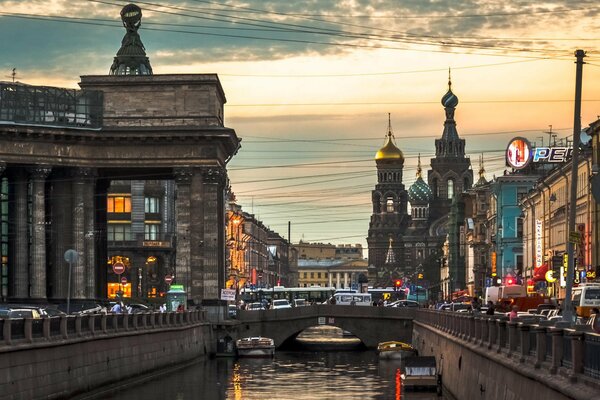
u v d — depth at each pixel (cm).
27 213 15350
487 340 6462
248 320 16600
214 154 15412
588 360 3762
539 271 15700
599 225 13500
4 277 16200
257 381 11075
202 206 15450
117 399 8644
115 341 9469
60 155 15200
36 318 7231
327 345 19175
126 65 19062
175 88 15538
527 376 4578
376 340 17875
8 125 14738
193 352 13600
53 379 7494
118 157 15438
